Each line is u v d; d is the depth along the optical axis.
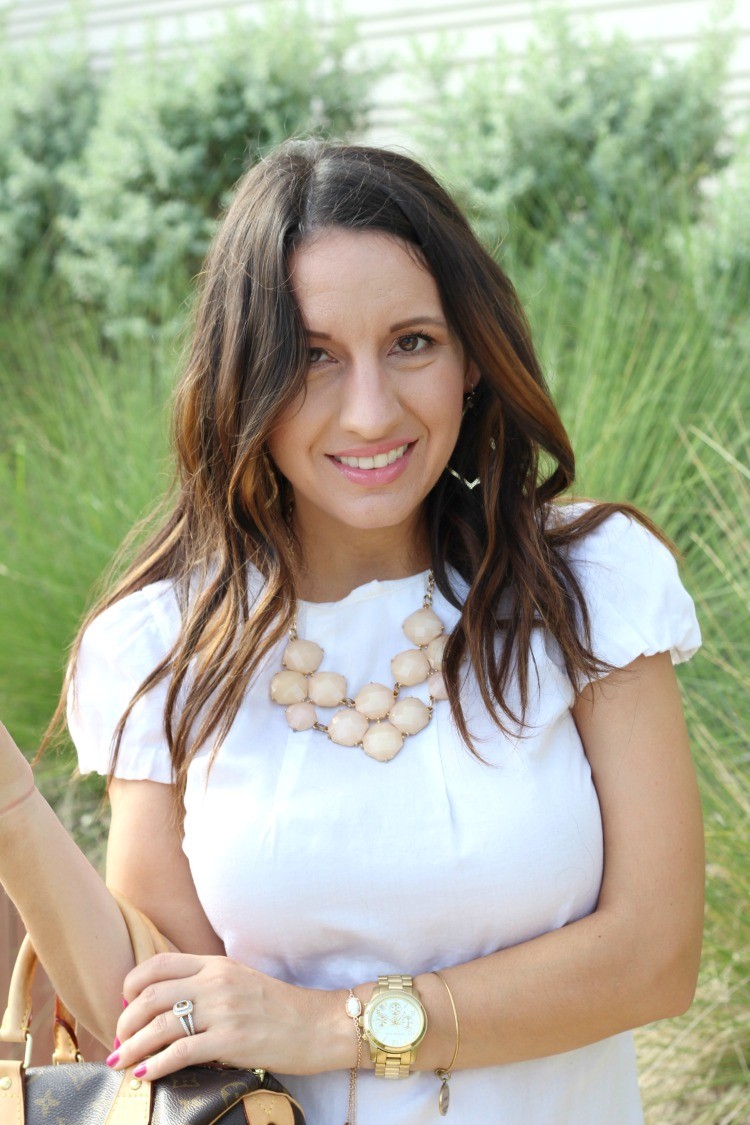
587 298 3.73
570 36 4.76
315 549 1.45
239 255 1.30
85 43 6.04
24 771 1.28
